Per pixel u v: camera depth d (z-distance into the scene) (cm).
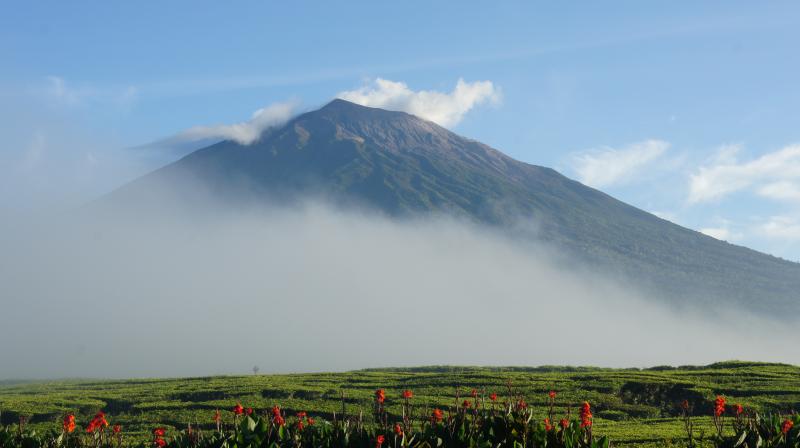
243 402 4544
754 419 2009
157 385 5966
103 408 4716
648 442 3005
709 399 4391
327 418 4078
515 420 1906
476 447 1830
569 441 1812
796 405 4116
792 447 1905
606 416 4066
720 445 1950
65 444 2106
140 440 3506
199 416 4131
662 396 4650
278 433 1905
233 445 1841
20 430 2128
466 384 5062
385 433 1889
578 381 4997
